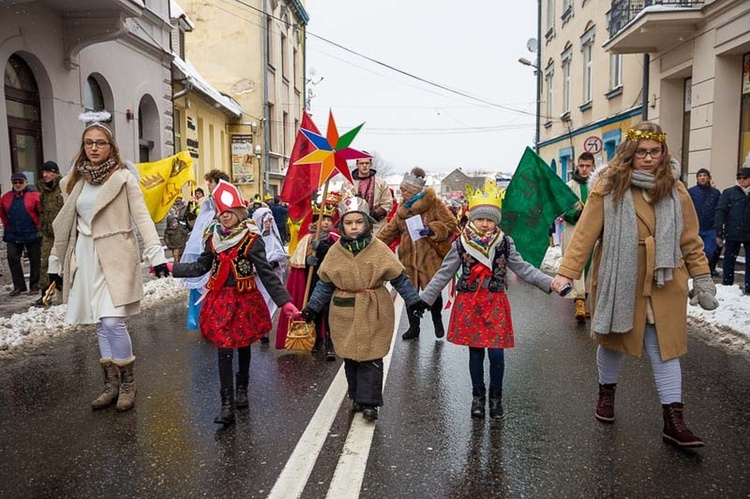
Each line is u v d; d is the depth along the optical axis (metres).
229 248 4.52
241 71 28.89
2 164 10.59
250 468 3.69
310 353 6.47
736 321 7.08
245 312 4.53
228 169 27.77
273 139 31.16
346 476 3.57
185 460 3.80
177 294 10.52
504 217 6.85
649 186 3.96
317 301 4.65
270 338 7.16
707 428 4.24
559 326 7.64
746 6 11.85
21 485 3.50
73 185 4.86
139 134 16.67
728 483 3.45
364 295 4.48
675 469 3.63
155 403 4.87
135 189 4.85
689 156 14.22
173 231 14.27
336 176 6.69
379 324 4.47
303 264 6.54
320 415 4.57
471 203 4.60
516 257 4.54
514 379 5.44
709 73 13.27
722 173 13.15
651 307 4.00
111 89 14.16
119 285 4.67
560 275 4.15
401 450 3.94
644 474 3.57
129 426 4.38
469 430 4.27
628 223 3.97
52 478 3.58
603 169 4.20
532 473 3.60
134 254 4.82
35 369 5.84
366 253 4.54
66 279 4.79
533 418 4.48
